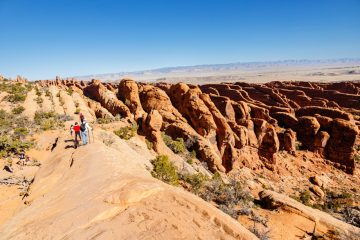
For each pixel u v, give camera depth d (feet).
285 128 187.01
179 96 173.27
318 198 126.82
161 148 127.44
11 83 273.13
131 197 22.53
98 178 30.68
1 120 147.02
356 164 163.22
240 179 135.03
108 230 18.52
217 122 152.97
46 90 248.73
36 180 41.24
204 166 132.57
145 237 17.42
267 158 153.69
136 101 180.34
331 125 167.12
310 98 270.87
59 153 50.90
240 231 18.98
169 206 21.40
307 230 67.87
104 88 225.56
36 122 146.72
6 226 25.35
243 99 263.49
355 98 261.85
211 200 81.15
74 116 168.25
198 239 17.57
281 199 81.92
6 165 87.71
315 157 164.14
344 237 65.05
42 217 24.68
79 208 22.97
